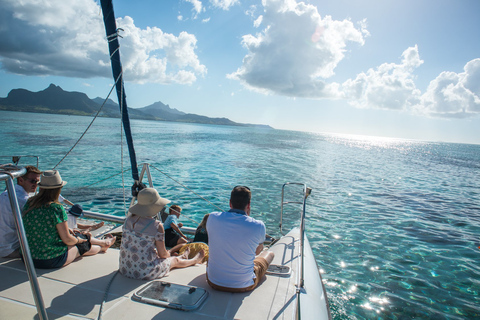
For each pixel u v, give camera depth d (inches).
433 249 313.7
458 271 262.5
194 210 415.8
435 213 469.4
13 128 1994.3
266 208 437.1
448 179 911.7
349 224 384.2
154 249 130.7
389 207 489.7
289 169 879.7
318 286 152.6
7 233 136.0
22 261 135.7
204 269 147.9
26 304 105.0
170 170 752.3
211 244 122.7
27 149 1003.9
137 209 129.0
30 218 127.5
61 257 134.2
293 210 433.1
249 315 106.0
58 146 1134.4
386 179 810.2
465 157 2514.8
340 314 191.2
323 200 509.0
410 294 219.6
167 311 104.9
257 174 748.6
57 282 121.7
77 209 171.3
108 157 906.7
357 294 216.1
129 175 638.5
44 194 129.0
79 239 149.6
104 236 200.4
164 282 123.6
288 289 128.5
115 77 179.2
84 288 118.3
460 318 193.3
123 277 129.0
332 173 853.8
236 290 120.4
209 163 910.4
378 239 334.0
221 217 121.6
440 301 212.2
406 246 317.7
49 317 97.6
